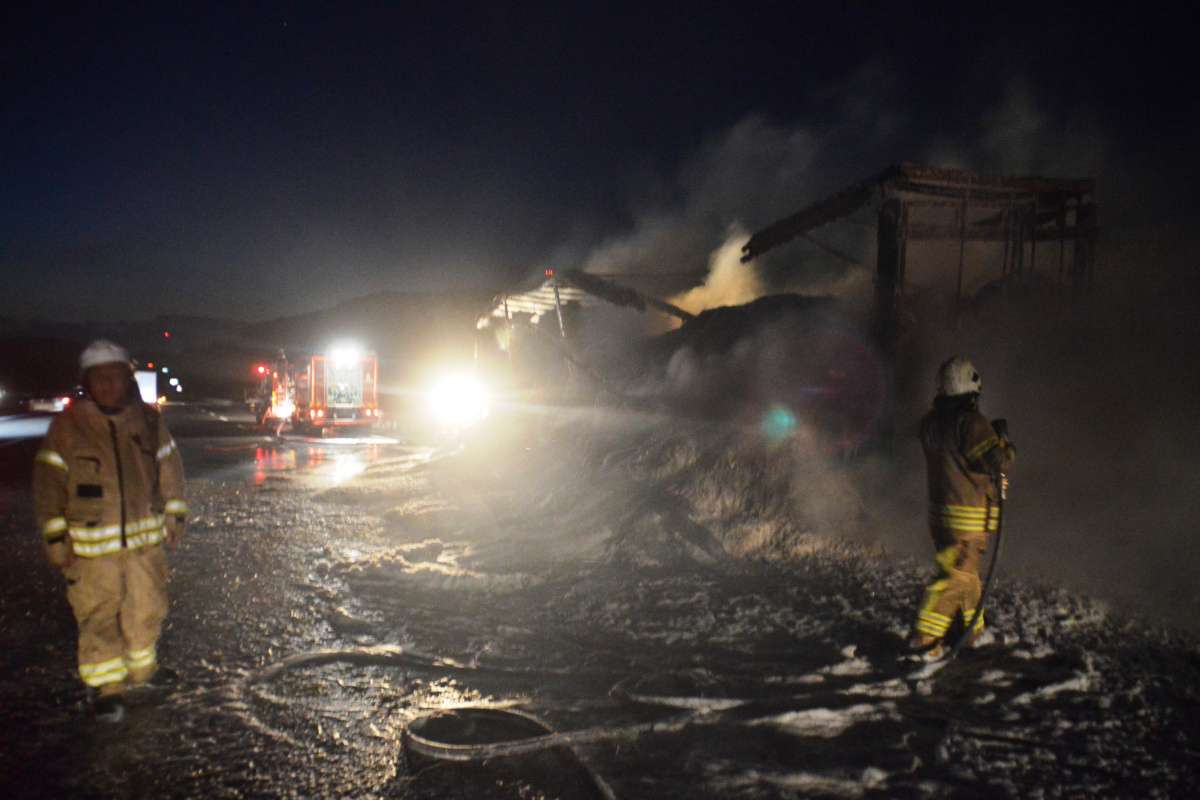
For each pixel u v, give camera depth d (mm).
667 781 3426
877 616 5555
